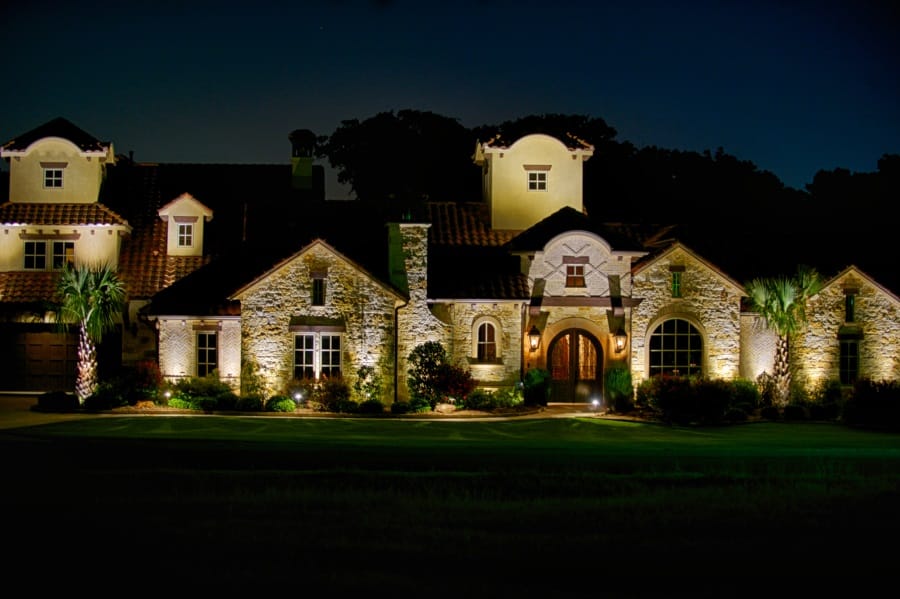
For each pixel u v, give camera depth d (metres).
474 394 35.03
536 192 41.91
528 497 17.94
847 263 39.12
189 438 25.72
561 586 12.37
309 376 35.62
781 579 12.76
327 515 16.14
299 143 46.09
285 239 41.12
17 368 40.12
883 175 62.88
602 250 37.22
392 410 33.97
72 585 12.26
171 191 44.66
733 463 22.16
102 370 39.59
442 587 12.23
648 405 34.88
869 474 20.92
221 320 36.34
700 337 37.53
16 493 17.67
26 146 40.28
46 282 39.38
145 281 39.44
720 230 52.03
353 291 35.81
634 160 62.41
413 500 17.42
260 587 12.18
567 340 37.66
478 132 61.06
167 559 13.37
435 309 36.72
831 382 37.78
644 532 15.13
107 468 20.61
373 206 43.94
